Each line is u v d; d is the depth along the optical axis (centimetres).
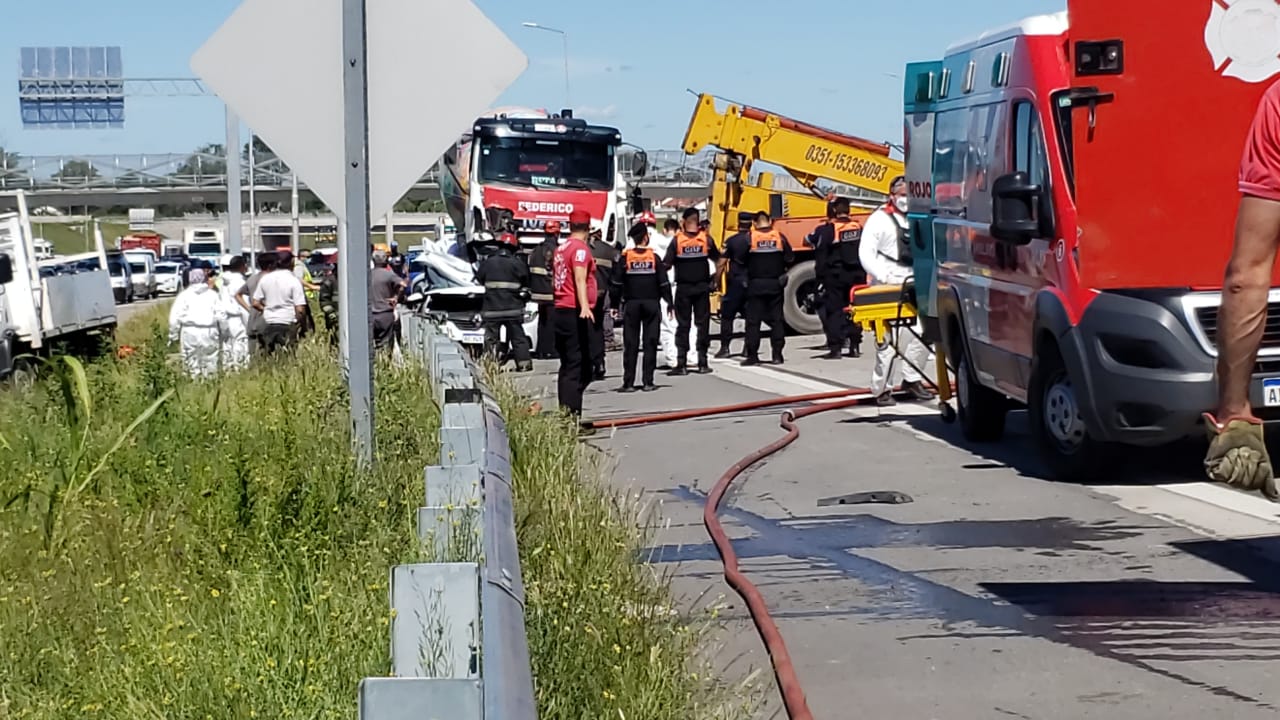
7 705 500
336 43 767
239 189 2972
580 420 1475
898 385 1681
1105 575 789
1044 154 1091
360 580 592
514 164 3108
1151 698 580
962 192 1303
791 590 785
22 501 834
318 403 1027
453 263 2595
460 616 343
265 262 2128
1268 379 1002
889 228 1608
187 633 530
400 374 1224
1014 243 1109
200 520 750
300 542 660
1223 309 418
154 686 481
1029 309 1132
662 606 647
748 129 2886
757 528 963
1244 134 963
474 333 2453
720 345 2603
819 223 2733
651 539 908
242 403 1250
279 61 767
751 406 1642
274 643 491
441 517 484
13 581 674
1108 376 1017
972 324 1284
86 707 476
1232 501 980
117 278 7775
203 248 10475
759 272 2228
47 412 1209
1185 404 992
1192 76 961
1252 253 411
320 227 10756
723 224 2898
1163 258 977
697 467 1240
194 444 994
